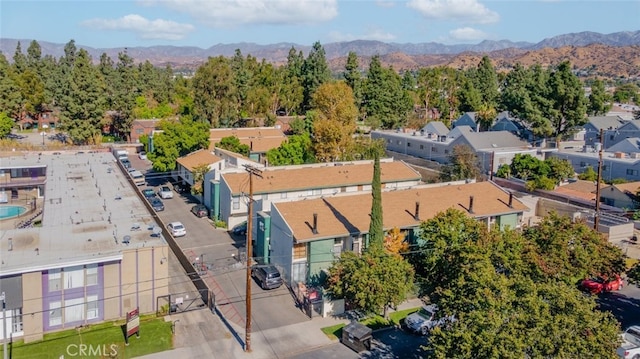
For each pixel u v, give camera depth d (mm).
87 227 38688
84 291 33656
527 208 49469
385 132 98188
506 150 77000
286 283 41375
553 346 22703
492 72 135125
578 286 41469
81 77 96875
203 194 63625
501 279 25688
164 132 75562
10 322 31766
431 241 36156
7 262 31750
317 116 87312
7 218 56844
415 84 169625
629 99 168375
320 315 36719
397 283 34406
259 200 47844
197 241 50688
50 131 115000
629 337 31641
